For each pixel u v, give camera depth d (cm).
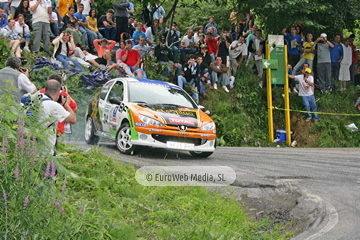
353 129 3631
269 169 1756
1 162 744
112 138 1988
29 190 741
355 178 1641
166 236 969
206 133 1939
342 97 3847
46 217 745
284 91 3522
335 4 3934
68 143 1590
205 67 3441
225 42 3603
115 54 3331
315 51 3788
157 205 1148
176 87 2159
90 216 902
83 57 2981
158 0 3425
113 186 1223
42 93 1002
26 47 3033
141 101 1977
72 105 1118
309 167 1847
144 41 3247
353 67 3972
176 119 1900
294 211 1260
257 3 3603
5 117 812
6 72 1299
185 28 4319
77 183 1170
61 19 3391
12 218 709
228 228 1098
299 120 3619
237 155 2178
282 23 3747
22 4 3259
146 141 1848
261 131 3500
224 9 4128
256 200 1382
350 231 1050
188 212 1157
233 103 3575
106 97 2105
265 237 1057
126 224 965
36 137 820
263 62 3447
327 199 1339
